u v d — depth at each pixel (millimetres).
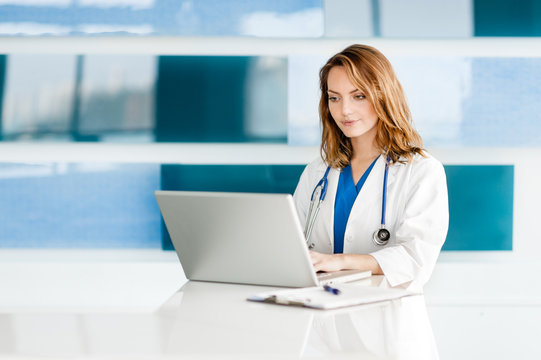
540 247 2779
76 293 2730
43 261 2756
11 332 963
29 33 2701
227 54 2762
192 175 2738
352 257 1600
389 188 1866
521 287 2727
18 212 2746
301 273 1358
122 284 2715
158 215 2756
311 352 836
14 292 2723
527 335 2717
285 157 2773
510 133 2738
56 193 2748
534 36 2721
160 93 2730
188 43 2760
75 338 917
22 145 2766
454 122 2725
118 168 2746
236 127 2730
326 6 2695
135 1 2707
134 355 819
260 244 1370
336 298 1215
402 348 878
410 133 1919
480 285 2719
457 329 2711
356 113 1863
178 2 2705
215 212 1392
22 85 2730
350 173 1975
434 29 2703
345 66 1840
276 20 2699
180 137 2734
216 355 818
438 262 2736
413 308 1177
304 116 2725
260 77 2721
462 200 2738
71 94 2734
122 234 2750
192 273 1538
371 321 1060
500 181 2740
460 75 2721
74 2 2703
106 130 2736
